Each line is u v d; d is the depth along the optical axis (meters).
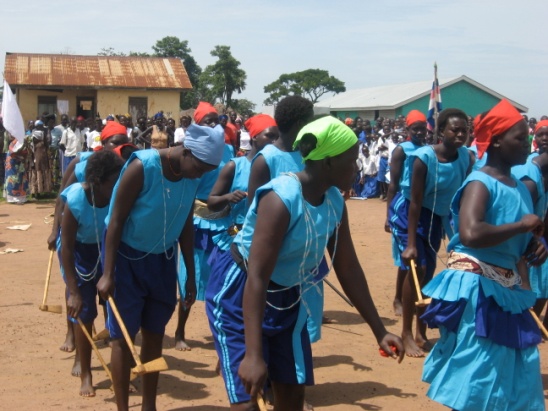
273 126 5.88
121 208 4.52
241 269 3.70
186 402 5.35
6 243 12.34
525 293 4.08
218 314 3.73
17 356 6.38
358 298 3.77
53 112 30.97
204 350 6.62
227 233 5.68
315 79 57.09
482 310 3.90
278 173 5.08
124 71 31.83
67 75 30.80
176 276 4.89
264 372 3.31
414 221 6.35
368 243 12.47
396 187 7.20
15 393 5.49
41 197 19.23
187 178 4.56
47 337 6.96
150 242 4.64
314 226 3.45
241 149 14.69
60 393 5.51
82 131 20.14
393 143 19.88
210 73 43.06
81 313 5.37
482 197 3.88
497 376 3.87
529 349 3.99
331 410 5.22
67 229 5.06
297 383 3.68
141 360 4.91
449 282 4.02
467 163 6.41
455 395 3.91
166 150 4.52
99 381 5.79
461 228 3.88
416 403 5.38
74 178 5.91
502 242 3.86
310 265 3.59
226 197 5.71
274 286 3.62
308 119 5.10
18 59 31.42
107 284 4.54
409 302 6.51
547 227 5.21
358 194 21.02
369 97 39.53
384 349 3.71
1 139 21.14
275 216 3.35
